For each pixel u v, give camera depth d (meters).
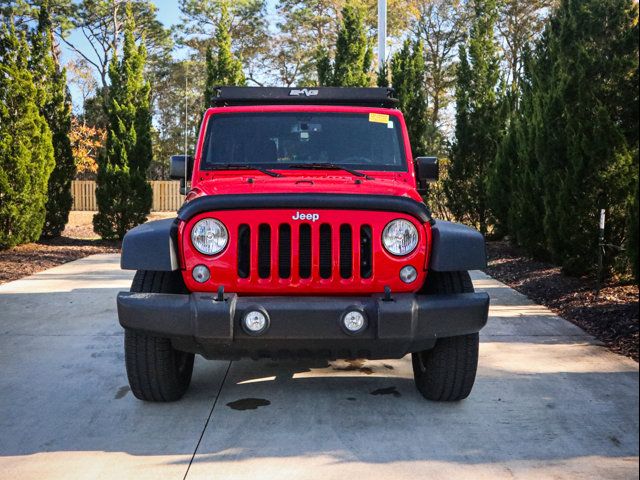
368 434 4.05
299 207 3.97
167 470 3.56
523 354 5.77
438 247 4.04
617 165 8.16
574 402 4.58
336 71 18.23
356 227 3.98
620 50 8.27
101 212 15.36
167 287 4.28
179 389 4.61
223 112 5.39
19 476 3.48
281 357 4.18
